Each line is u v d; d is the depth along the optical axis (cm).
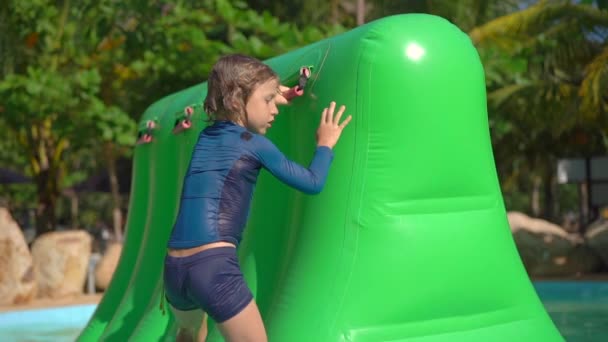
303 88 377
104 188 2600
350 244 337
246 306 277
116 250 1269
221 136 288
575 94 1459
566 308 879
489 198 363
